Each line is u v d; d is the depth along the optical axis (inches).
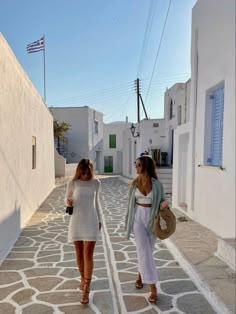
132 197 153.5
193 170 315.3
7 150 243.3
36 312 140.9
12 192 259.4
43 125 511.8
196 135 308.8
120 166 1627.7
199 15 296.5
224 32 237.1
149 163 152.4
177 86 682.8
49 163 628.4
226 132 231.5
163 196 150.6
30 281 176.2
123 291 160.2
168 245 237.5
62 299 153.8
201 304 145.3
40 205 456.8
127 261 208.8
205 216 279.3
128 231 153.2
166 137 807.7
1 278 181.0
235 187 214.1
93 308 144.9
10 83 255.3
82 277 159.0
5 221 233.0
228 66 229.6
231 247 181.5
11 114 259.0
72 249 239.5
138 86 1058.7
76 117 1349.7
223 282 158.7
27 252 231.8
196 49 308.8
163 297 152.5
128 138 1019.3
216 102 274.1
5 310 142.8
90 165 157.6
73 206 155.2
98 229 156.9
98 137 1480.1
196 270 175.2
